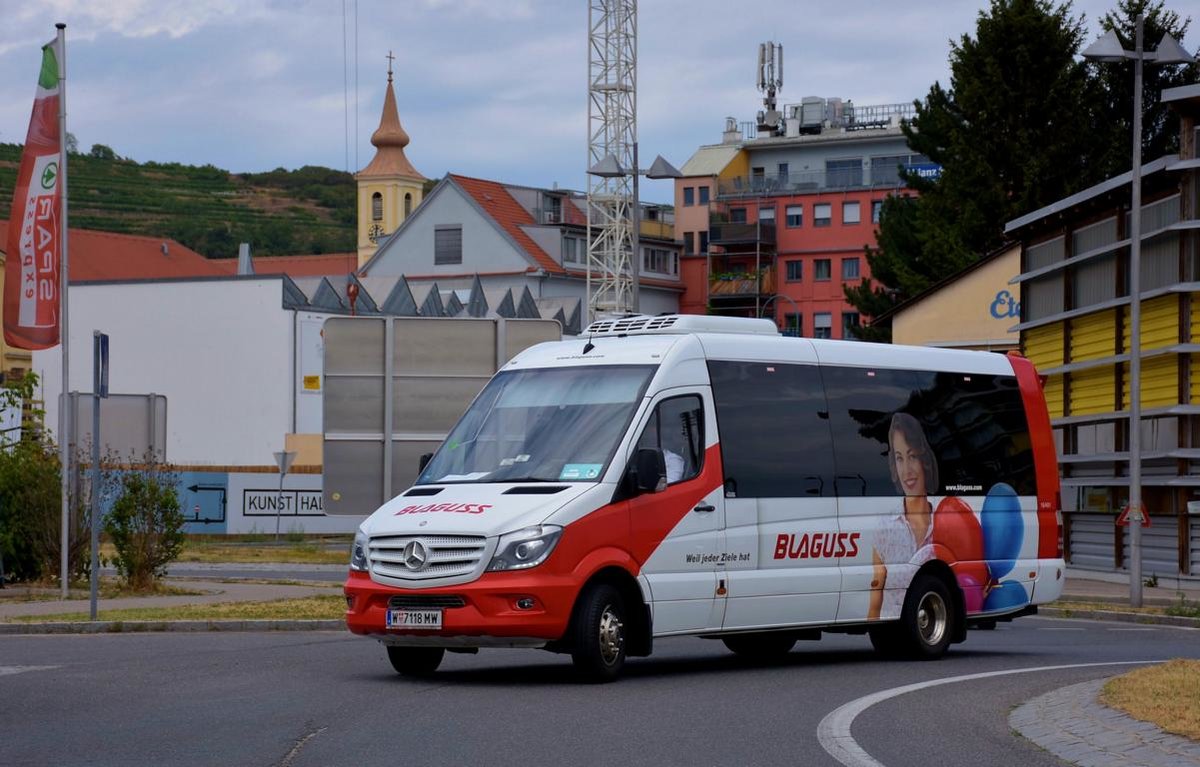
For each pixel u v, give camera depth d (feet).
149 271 504.43
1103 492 150.82
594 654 61.00
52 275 108.58
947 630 76.64
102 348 87.86
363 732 47.70
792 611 69.46
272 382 341.00
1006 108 253.85
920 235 261.03
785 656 77.97
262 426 341.00
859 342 75.72
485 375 104.99
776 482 69.41
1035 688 60.90
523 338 105.19
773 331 72.59
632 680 63.52
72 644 78.13
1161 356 137.80
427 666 65.72
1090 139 250.78
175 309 346.95
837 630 73.82
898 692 59.21
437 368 104.94
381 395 104.63
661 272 547.90
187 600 104.63
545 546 60.13
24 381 126.62
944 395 78.64
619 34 474.08
